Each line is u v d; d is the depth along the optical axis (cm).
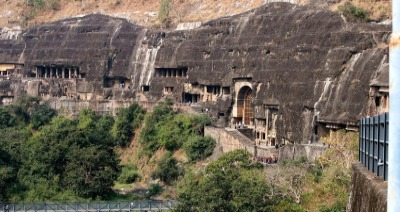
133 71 17338
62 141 12381
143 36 17525
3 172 11538
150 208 10125
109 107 16888
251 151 12438
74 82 18012
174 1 18900
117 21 18500
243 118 14412
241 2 17388
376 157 4294
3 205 10300
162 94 16475
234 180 8575
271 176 9475
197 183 9631
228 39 15025
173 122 14712
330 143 9956
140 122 15588
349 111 10838
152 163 14225
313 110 11619
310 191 8931
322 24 12631
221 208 8138
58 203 10512
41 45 19088
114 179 11875
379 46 11494
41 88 18250
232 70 14550
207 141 13800
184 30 16638
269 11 14762
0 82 18825
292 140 12069
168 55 16475
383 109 10125
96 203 10412
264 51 13725
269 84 13175
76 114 17088
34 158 12162
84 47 18212
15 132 15688
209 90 15450
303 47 12600
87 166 11650
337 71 11575
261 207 8100
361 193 4300
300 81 12256
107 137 14100
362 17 12431
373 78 10575
